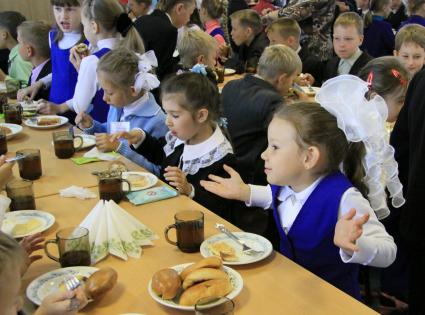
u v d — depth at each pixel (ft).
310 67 15.06
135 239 4.70
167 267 4.28
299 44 15.26
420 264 6.38
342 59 13.84
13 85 12.15
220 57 16.25
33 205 5.50
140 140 7.82
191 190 6.21
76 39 11.27
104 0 9.65
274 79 9.91
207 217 5.33
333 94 4.99
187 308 3.61
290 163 4.88
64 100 11.40
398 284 7.13
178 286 3.78
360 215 4.54
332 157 4.86
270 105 8.90
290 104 5.12
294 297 3.85
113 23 9.80
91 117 9.61
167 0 14.80
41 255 4.49
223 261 4.29
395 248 4.54
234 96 9.41
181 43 12.30
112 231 4.59
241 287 3.83
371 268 6.90
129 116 8.40
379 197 5.06
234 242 4.67
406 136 6.72
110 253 4.50
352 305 3.74
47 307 3.39
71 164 7.06
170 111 6.67
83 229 4.39
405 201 6.24
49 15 21.54
